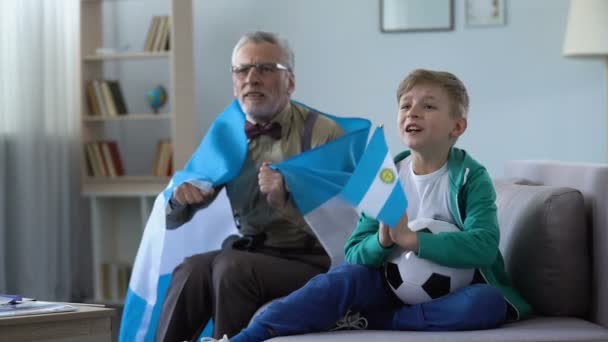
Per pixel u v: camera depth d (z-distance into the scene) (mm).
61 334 1803
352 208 2455
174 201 2646
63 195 4648
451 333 1808
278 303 1922
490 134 5035
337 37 5082
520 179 2512
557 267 1994
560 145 5020
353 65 5082
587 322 1942
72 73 4820
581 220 1993
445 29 5023
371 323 1993
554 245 1996
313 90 5109
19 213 4348
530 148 5023
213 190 2645
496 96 5031
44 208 4461
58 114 4621
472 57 5027
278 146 2645
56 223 4586
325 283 1930
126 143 5223
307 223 2475
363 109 5082
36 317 1759
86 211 4949
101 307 1908
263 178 2469
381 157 1981
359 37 5070
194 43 5152
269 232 2605
